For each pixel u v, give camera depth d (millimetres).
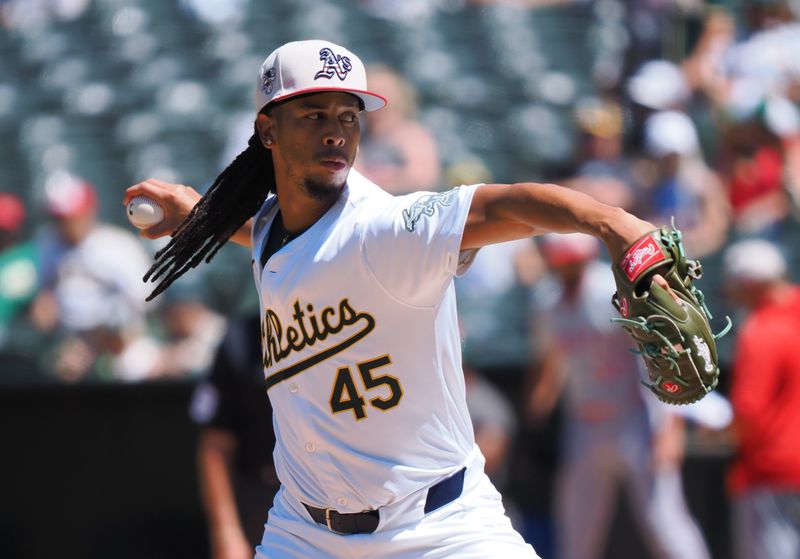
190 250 12047
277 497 11789
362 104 10992
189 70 35094
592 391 22953
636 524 24156
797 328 21281
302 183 10609
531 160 32125
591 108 30766
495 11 35750
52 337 25703
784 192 28047
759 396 21109
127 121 33906
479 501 11016
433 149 27609
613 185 27531
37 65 36250
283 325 10797
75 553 24328
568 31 35438
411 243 9852
